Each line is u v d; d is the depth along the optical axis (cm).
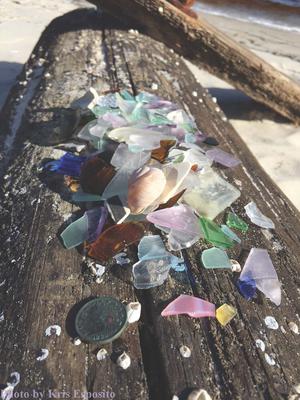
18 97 35
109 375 14
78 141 25
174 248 18
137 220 19
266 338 15
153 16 42
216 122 32
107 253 18
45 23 85
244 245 19
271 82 45
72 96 31
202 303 16
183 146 23
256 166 27
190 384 14
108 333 14
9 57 64
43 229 19
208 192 21
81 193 21
